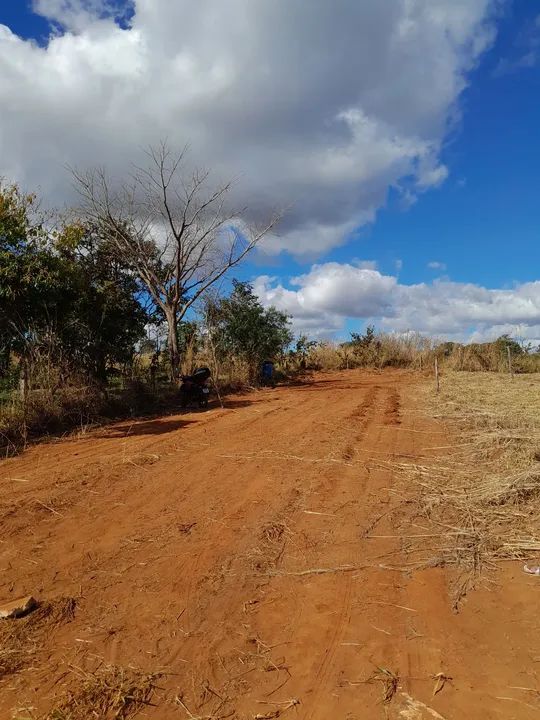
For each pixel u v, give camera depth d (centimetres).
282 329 2412
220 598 401
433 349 2925
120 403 1326
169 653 335
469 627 357
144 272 1900
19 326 1089
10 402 1055
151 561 464
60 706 287
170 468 761
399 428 1026
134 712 285
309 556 470
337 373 2731
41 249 1138
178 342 2058
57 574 442
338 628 360
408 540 497
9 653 334
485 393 1471
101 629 362
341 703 290
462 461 756
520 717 275
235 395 1752
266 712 284
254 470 741
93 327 1309
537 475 624
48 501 618
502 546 475
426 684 303
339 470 731
